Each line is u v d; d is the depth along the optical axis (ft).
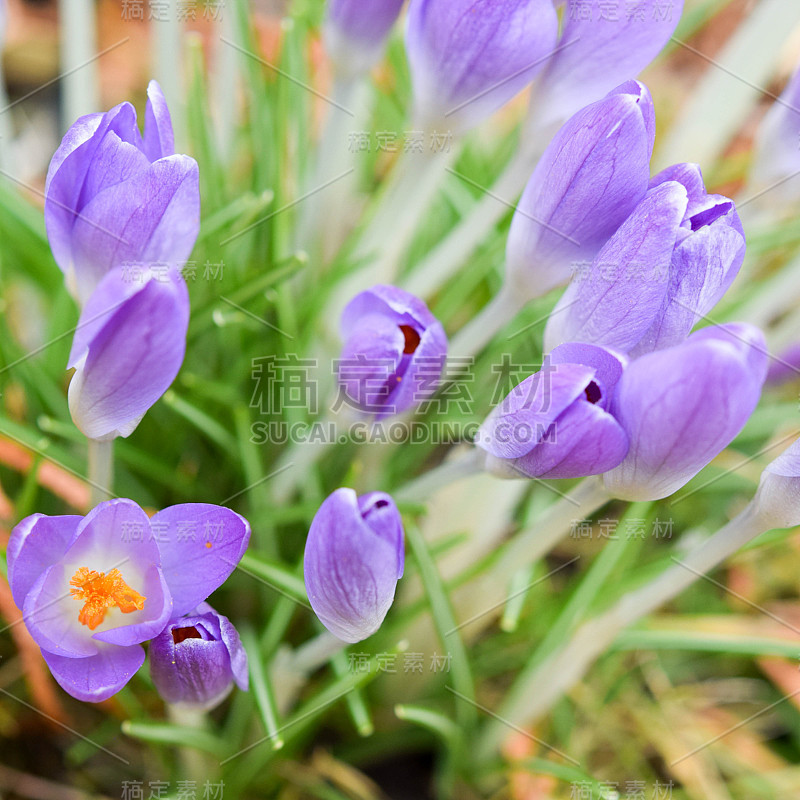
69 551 1.21
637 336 1.23
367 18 1.42
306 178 1.65
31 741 1.56
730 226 1.21
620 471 1.22
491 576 1.44
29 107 2.23
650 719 1.68
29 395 1.57
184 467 1.63
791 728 1.71
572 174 1.25
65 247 1.23
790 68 2.05
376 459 1.58
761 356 1.18
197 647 1.22
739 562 1.77
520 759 1.55
